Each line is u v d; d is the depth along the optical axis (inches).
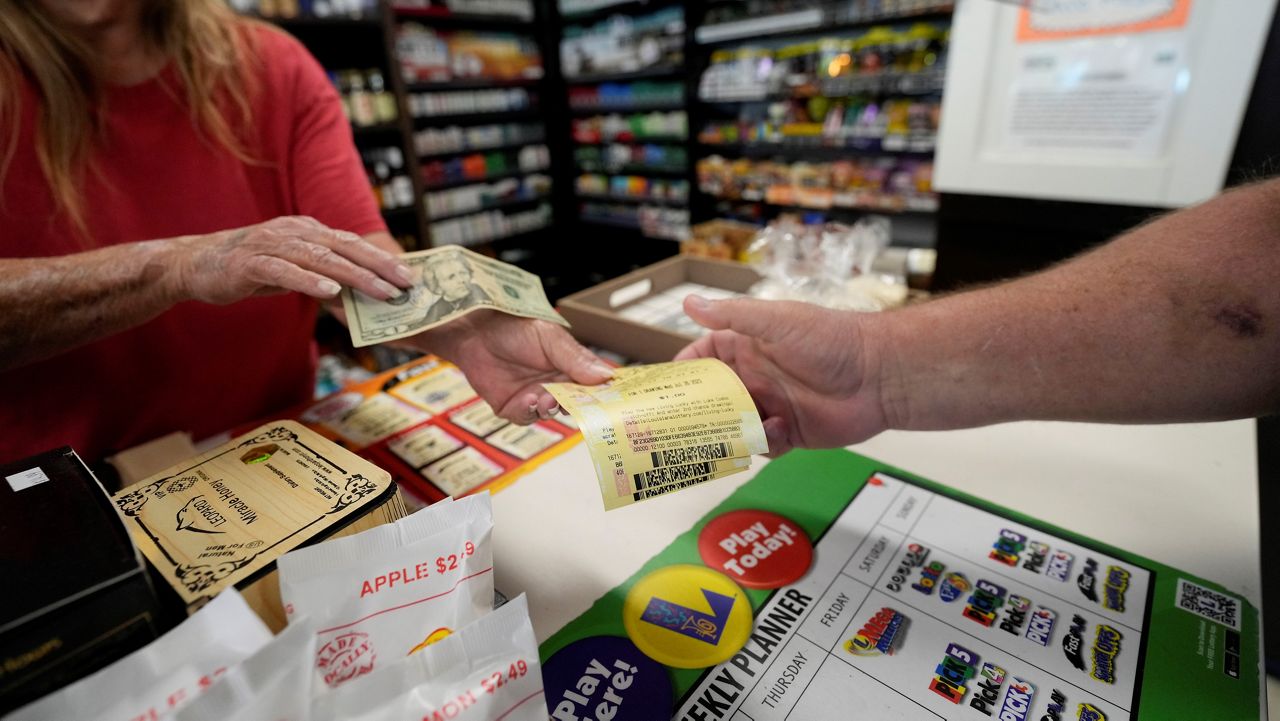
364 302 27.1
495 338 29.9
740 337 30.5
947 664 20.1
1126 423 23.7
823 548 25.2
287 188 45.6
